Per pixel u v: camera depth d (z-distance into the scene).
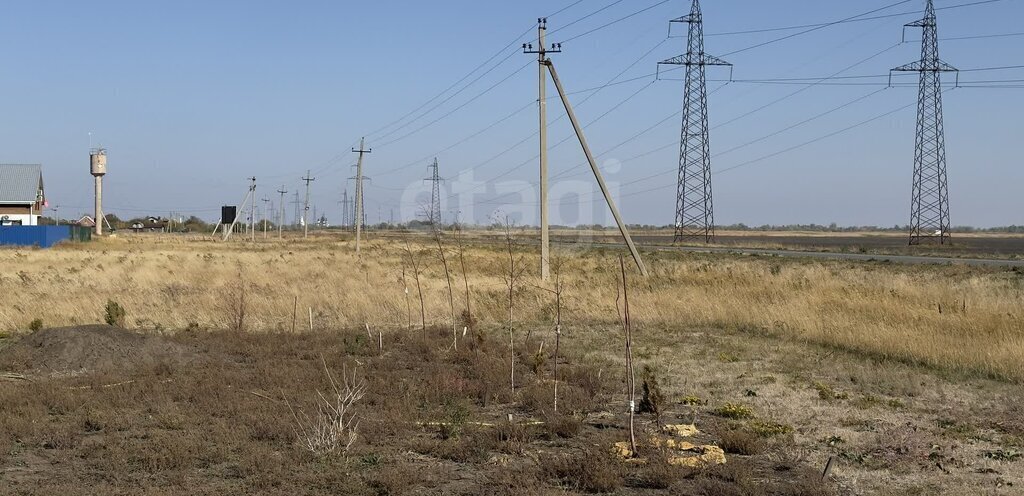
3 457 9.43
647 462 9.48
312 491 8.33
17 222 98.25
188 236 128.75
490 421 11.84
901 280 32.97
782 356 18.03
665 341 20.45
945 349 16.84
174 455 9.24
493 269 40.09
